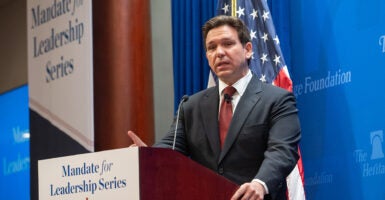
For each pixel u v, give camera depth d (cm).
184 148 488
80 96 853
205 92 493
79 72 858
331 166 732
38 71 930
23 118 1214
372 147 695
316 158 748
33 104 930
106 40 903
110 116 891
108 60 899
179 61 901
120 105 890
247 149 450
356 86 715
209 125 470
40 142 914
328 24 749
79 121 852
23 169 1191
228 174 449
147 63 915
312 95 761
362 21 715
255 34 753
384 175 679
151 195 354
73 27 873
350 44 725
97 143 895
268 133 452
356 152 709
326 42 750
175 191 364
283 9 792
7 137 1257
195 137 473
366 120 703
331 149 734
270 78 731
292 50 788
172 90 976
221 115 471
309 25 770
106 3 909
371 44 705
